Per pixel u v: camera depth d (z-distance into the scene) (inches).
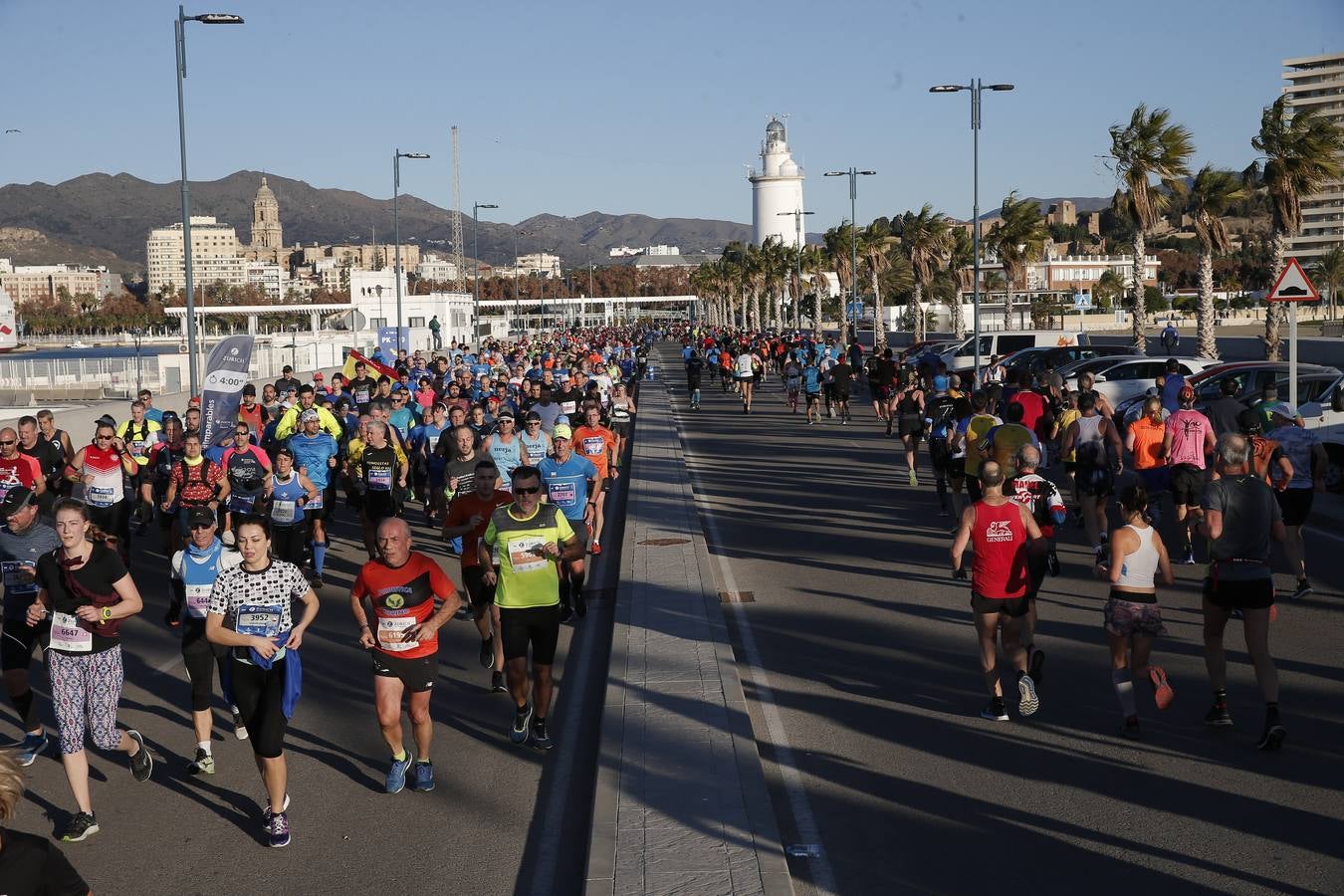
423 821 254.5
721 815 240.1
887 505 695.7
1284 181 1240.2
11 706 340.5
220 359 612.4
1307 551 532.1
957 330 2469.2
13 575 295.0
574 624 434.6
